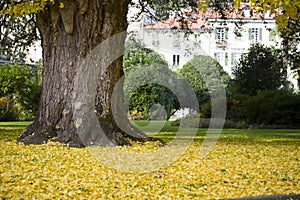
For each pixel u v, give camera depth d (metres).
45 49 12.55
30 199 6.05
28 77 30.69
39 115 12.46
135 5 17.59
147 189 6.96
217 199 6.01
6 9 11.31
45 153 10.30
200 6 10.14
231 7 17.16
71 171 8.22
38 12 11.41
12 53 20.28
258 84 29.23
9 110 30.28
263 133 19.56
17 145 11.67
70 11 12.01
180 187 7.08
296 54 21.00
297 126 23.52
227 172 8.41
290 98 23.89
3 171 8.01
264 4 9.77
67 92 12.15
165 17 18.73
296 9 9.79
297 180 7.63
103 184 7.17
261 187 7.04
